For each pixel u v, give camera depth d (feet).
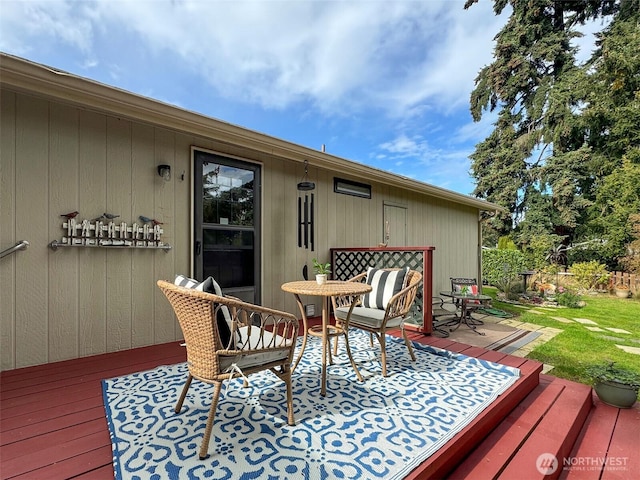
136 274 10.09
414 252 13.60
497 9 49.65
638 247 30.83
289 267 14.47
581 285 31.58
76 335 9.01
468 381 7.73
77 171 9.02
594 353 12.80
